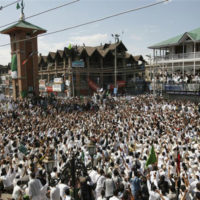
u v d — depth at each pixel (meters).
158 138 15.39
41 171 9.19
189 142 14.55
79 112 27.69
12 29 39.66
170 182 9.30
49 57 56.84
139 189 8.68
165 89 37.31
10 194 10.27
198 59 35.44
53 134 16.89
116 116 23.52
